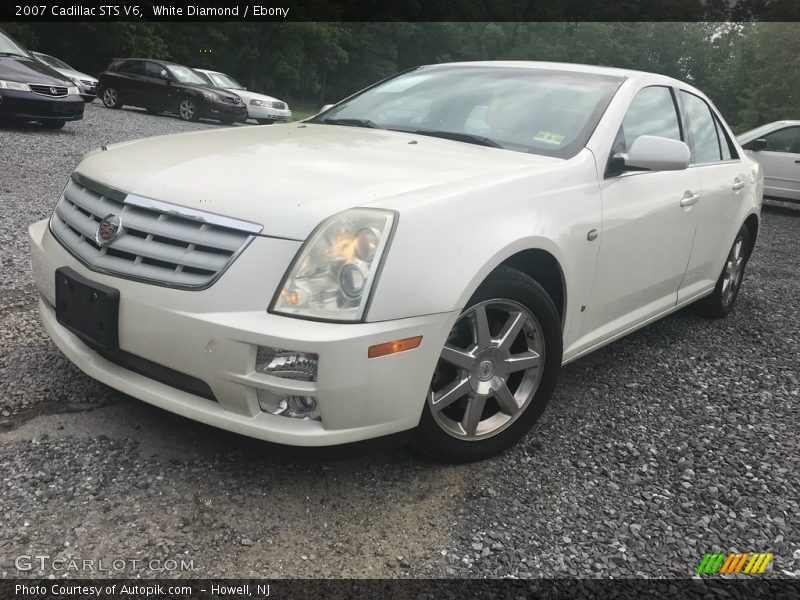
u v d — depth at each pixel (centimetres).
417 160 270
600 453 282
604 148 306
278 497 230
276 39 5134
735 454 293
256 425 215
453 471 256
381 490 240
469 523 227
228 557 201
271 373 209
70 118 1109
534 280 272
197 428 264
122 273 227
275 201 219
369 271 209
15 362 306
